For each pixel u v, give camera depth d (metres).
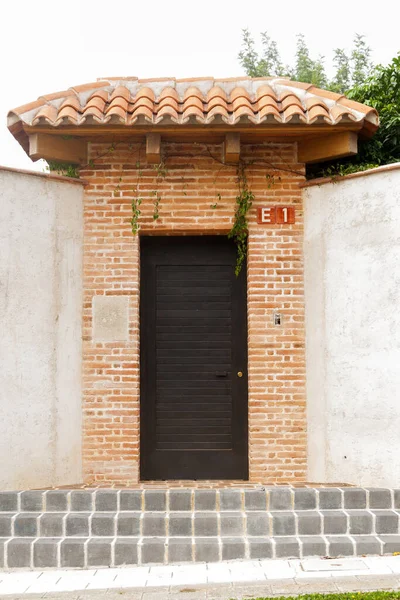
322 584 4.81
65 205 6.85
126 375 6.86
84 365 6.86
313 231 6.91
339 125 6.47
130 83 7.59
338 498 5.95
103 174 7.03
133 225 6.94
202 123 6.38
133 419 6.82
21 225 6.54
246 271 7.27
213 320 7.30
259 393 6.85
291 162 7.06
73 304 6.83
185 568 5.28
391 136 7.68
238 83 7.56
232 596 4.63
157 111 6.64
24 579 5.12
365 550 5.44
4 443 6.30
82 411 6.82
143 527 5.65
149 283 7.31
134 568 5.32
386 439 6.18
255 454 6.80
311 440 6.78
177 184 7.04
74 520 5.66
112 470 6.77
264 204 7.02
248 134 6.76
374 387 6.29
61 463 6.62
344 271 6.60
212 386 7.23
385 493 5.95
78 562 5.37
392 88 8.29
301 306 6.93
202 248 7.34
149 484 6.74
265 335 6.90
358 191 6.55
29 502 5.95
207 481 6.97
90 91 7.12
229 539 5.54
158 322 7.30
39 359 6.55
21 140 6.93
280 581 4.90
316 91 7.02
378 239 6.36
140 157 7.04
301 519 5.66
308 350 6.87
